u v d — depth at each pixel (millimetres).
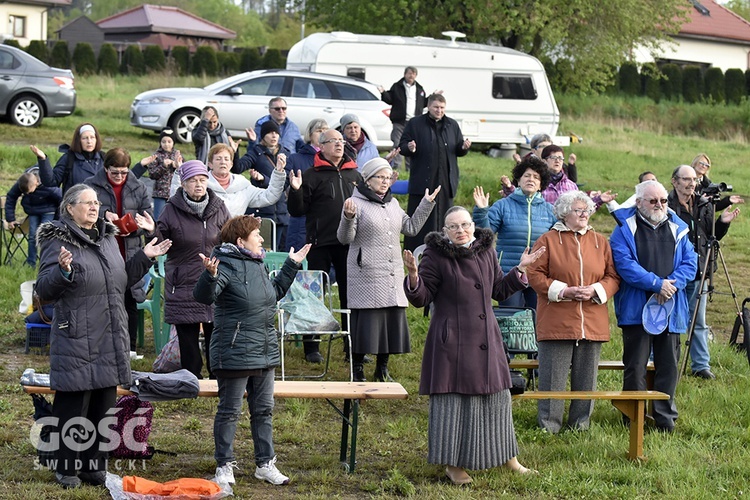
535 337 12070
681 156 40000
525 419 11539
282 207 16188
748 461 10289
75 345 8406
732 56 71000
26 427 10320
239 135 31781
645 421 11609
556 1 43531
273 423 11023
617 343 15242
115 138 32438
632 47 50062
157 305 13203
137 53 57000
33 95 32812
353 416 9625
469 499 8914
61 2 74688
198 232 11383
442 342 9344
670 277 11016
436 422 9359
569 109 50375
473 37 45750
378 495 9039
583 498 9188
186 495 8430
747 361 14297
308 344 13727
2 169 25719
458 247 9469
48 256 8391
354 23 45688
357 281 12562
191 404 11469
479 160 34781
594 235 11031
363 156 15906
